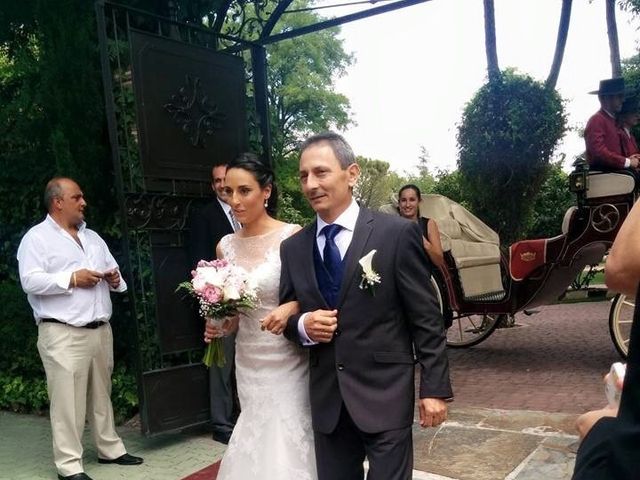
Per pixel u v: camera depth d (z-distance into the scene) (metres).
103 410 4.42
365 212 2.55
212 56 5.33
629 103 5.84
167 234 4.91
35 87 6.04
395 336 2.44
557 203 13.73
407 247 2.43
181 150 5.00
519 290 6.21
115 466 4.43
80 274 4.11
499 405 5.15
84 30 5.36
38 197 6.30
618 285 1.41
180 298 4.93
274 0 6.43
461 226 7.40
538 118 8.80
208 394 5.04
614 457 1.31
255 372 3.00
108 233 5.68
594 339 7.56
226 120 5.43
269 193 3.18
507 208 9.28
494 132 8.95
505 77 8.89
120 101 5.07
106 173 5.69
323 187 2.49
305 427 2.92
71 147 5.52
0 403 6.14
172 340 4.85
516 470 3.77
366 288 2.39
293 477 2.84
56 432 4.13
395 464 2.35
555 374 6.02
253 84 5.92
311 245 2.61
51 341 4.11
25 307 6.13
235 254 3.17
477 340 7.48
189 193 5.07
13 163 6.42
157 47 4.84
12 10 5.79
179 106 4.99
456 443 4.29
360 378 2.42
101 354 4.33
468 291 6.67
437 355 2.40
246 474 2.93
